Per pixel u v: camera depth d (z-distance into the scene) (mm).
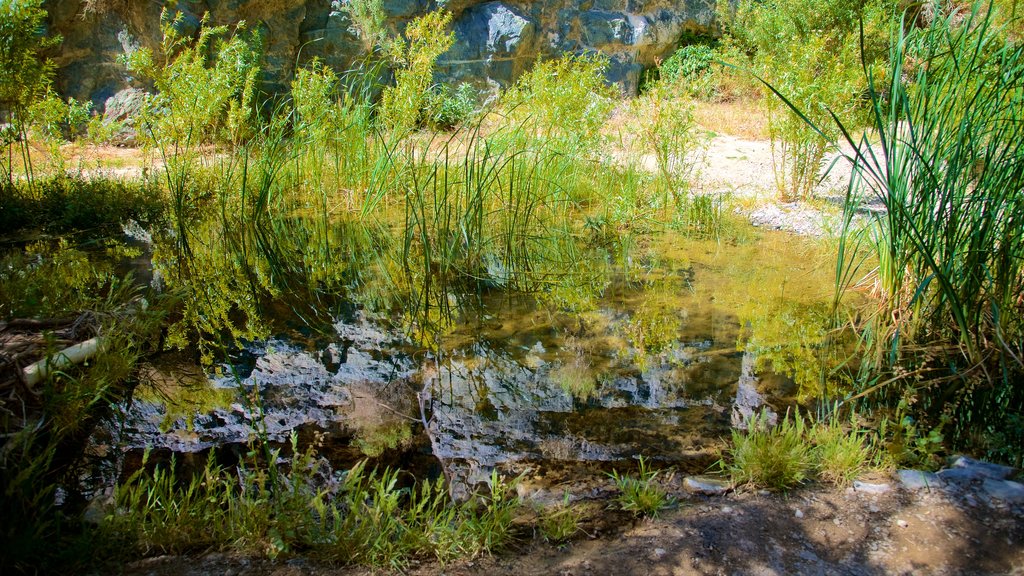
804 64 6957
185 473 2926
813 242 6172
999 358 3391
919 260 3678
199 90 7938
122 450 3078
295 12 11570
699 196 7441
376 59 11938
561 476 2883
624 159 8484
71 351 3541
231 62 8539
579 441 3158
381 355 4156
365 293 5270
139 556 2309
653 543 2348
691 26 14219
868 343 3902
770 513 2498
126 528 2373
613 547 2367
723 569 2201
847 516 2465
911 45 4086
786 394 3535
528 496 2744
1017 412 3133
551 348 4215
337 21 11852
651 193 7539
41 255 5945
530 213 6805
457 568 2279
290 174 8094
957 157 3395
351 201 8070
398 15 11969
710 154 9398
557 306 4930
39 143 9742
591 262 5895
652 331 4414
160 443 3148
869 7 11094
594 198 7824
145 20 10594
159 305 4629
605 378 3787
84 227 6848
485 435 3227
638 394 3592
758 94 12531
